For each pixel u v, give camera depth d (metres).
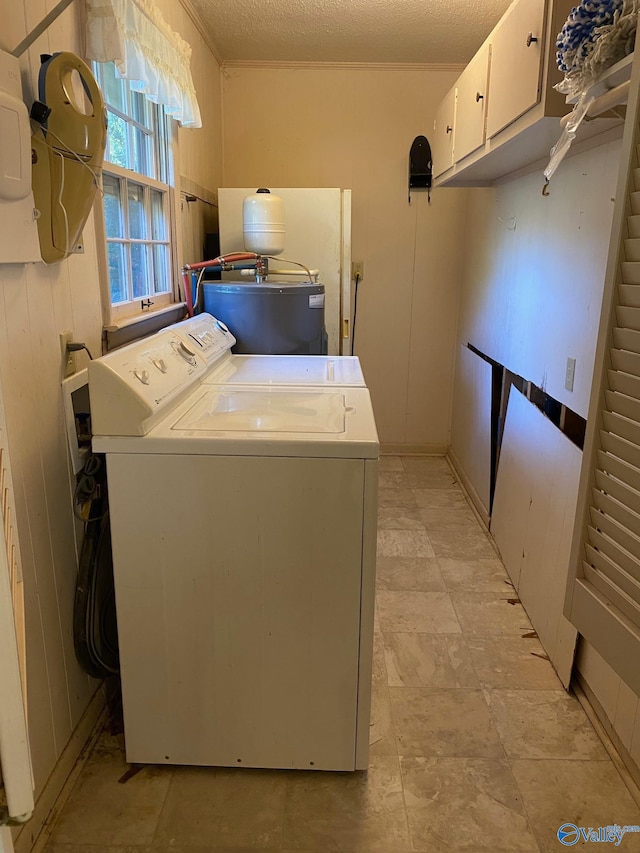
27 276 1.38
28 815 0.72
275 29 3.07
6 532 0.80
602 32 1.26
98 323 1.78
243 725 1.59
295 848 1.42
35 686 1.43
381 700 1.89
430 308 3.94
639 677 1.16
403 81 3.61
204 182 3.21
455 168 2.75
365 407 1.69
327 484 1.42
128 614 1.52
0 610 0.68
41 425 1.45
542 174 2.39
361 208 3.79
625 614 1.22
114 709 1.85
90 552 1.62
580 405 1.99
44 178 1.36
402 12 2.84
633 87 1.15
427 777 1.61
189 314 2.60
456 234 3.82
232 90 3.63
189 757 1.62
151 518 1.46
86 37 1.61
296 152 3.71
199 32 3.01
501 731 1.77
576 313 2.04
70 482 1.60
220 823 1.48
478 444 3.31
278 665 1.54
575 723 1.80
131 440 1.41
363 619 1.50
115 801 1.54
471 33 3.10
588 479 1.33
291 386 1.92
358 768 1.61
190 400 1.74
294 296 2.51
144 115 2.35
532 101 1.68
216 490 1.43
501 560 2.74
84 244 1.67
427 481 3.71
